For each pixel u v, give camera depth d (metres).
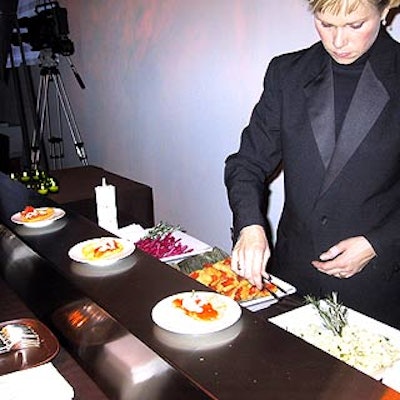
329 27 1.24
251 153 1.64
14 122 6.23
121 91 3.94
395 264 1.46
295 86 1.53
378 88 1.41
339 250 1.39
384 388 0.76
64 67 4.90
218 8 2.81
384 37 1.46
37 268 1.37
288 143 1.55
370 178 1.45
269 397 0.76
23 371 1.06
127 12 3.65
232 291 1.38
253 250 1.33
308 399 0.75
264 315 1.32
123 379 1.00
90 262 1.21
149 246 1.74
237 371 0.82
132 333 0.94
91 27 4.23
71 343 1.20
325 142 1.47
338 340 1.09
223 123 2.95
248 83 2.72
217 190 3.11
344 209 1.48
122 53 3.82
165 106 3.43
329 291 1.53
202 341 0.90
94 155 4.63
